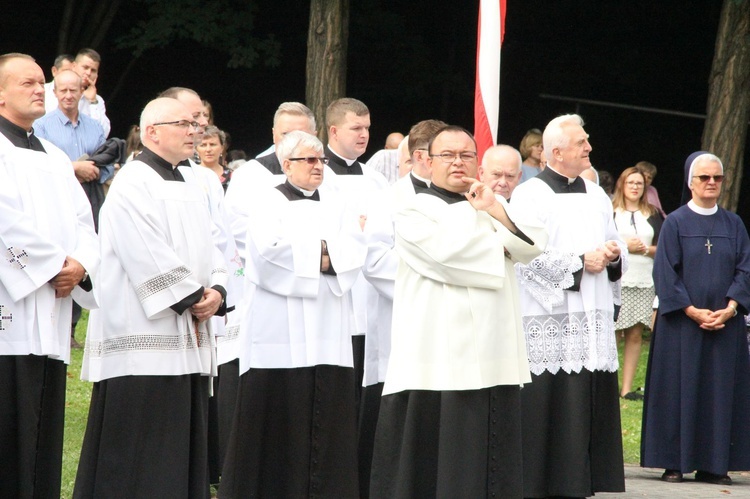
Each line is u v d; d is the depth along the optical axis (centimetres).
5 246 1223
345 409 1454
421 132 1508
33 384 1241
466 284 1270
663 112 4553
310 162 1454
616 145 4769
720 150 3378
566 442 1546
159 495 1308
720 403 1783
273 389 1435
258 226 1440
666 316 1820
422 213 1287
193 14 3975
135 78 4519
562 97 4675
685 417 1783
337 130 1677
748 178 4594
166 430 1323
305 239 1434
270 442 1433
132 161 1367
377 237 1533
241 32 4100
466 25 4622
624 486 1585
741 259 1825
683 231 1827
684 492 1700
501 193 1584
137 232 1320
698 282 1806
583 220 1593
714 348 1798
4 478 1227
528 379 1323
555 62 4803
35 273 1227
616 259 1592
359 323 1612
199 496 1349
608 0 4750
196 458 1358
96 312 1388
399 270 1317
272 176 1658
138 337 1322
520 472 1294
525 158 2594
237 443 1431
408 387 1280
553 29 4794
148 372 1318
